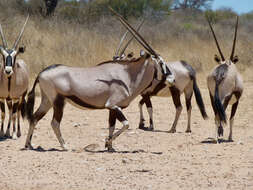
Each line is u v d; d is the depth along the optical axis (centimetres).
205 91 4584
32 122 2188
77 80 2111
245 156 2028
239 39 6994
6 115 3278
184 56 5806
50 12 7600
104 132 2748
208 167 1819
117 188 1512
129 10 8375
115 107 2128
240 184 1562
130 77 2167
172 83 2191
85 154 2067
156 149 2256
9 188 1520
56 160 1934
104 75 2138
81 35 5941
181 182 1589
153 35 6675
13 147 2281
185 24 8894
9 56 2419
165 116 3450
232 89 2427
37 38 5650
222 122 2441
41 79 2130
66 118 3269
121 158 1983
